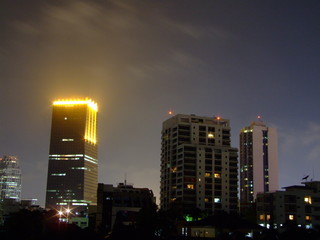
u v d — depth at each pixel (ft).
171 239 479.41
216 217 483.92
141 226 527.40
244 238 456.45
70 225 424.46
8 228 448.24
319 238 430.61
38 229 439.63
